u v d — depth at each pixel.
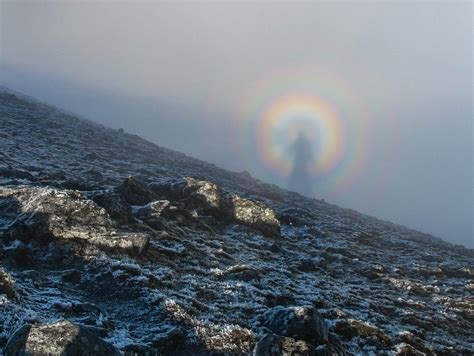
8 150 31.72
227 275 17.83
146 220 20.78
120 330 11.30
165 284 14.72
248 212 27.55
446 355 16.20
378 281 25.67
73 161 34.88
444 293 26.20
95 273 14.22
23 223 15.54
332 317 15.97
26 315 10.22
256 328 13.09
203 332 12.05
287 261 23.41
